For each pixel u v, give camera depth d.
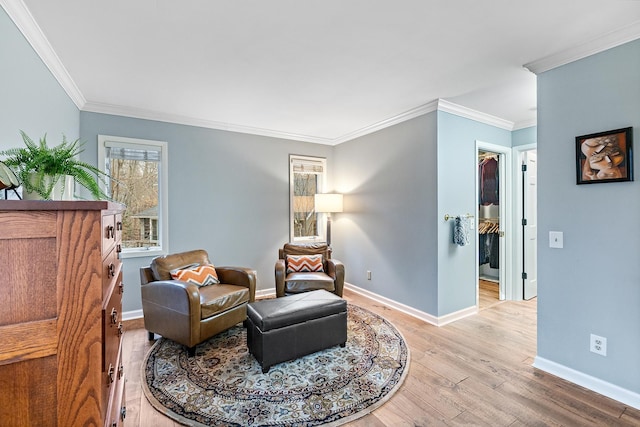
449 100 3.01
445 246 3.13
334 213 4.75
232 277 3.10
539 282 2.25
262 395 1.92
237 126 3.90
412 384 2.04
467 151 3.33
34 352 0.68
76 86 2.63
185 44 1.99
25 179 1.02
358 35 1.90
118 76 2.45
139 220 3.39
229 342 2.68
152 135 3.39
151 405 1.83
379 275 3.83
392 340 2.71
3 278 0.65
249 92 2.81
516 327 3.02
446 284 3.14
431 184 3.13
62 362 0.70
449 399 1.88
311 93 2.84
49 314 0.69
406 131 3.44
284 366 2.27
